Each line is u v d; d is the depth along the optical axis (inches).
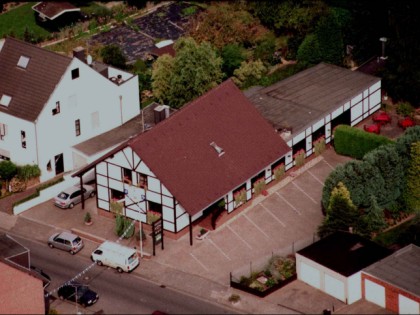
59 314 4822.8
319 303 4886.8
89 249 5285.4
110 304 4884.4
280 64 6771.7
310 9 6830.7
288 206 5531.5
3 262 4776.1
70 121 5816.9
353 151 5851.4
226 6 6998.0
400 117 6195.9
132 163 5270.7
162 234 5251.0
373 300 4894.2
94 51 6875.0
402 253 5027.1
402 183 5487.2
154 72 6323.8
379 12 6633.9
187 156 5300.2
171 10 7357.3
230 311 4842.5
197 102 5467.5
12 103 5767.7
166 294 4950.8
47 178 5821.9
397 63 6245.1
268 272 5024.6
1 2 7386.8
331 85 6161.4
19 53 5856.3
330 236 5147.6
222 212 5388.8
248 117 5570.9
